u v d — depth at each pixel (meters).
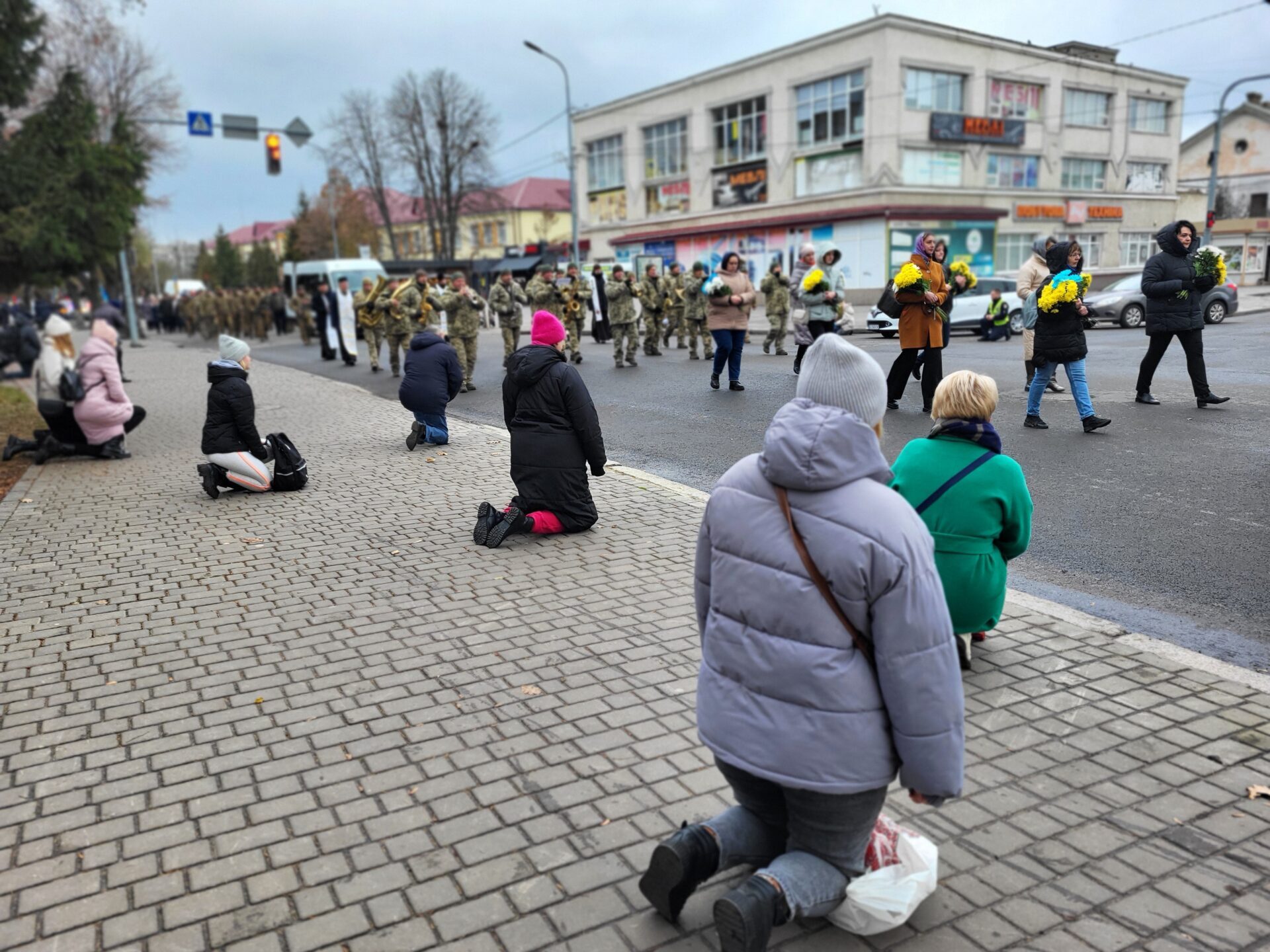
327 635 4.64
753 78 41.50
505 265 54.19
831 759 2.07
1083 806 2.98
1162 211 48.28
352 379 16.69
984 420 3.91
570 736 3.54
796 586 2.05
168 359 25.58
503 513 6.11
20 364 21.41
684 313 17.61
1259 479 6.74
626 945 2.43
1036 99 41.56
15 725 3.78
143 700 3.97
